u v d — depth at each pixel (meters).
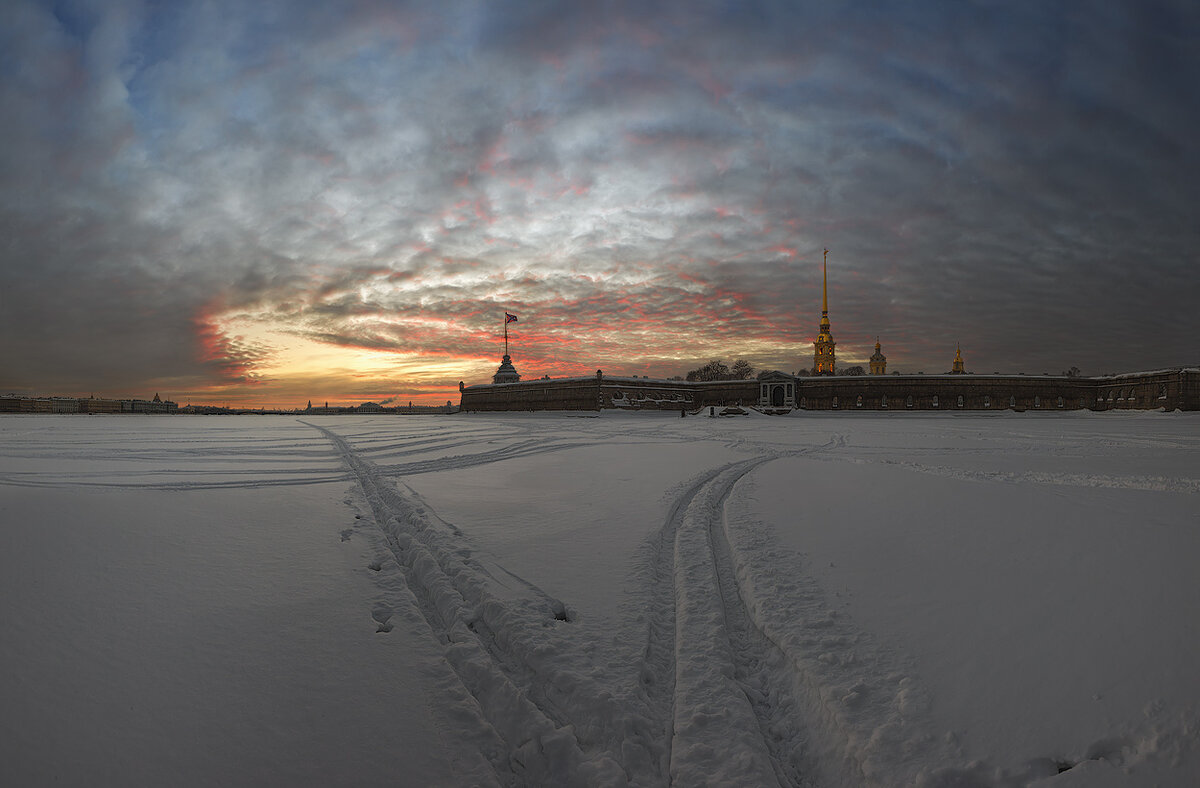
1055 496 11.66
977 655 5.45
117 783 4.01
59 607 6.43
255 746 4.46
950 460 19.44
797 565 8.06
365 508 12.76
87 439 31.52
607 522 10.90
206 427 47.59
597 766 4.35
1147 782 3.86
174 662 5.54
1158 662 5.00
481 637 6.38
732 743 4.61
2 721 4.51
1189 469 16.02
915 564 7.82
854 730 4.58
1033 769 4.07
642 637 6.21
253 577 7.83
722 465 19.05
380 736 4.65
